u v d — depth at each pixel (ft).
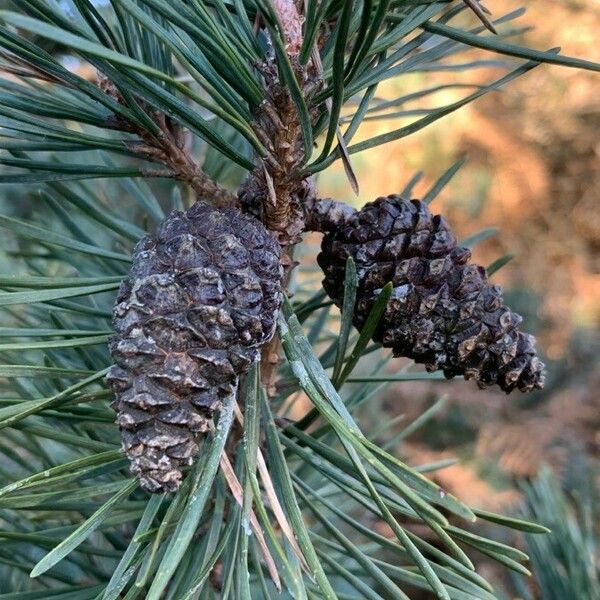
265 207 0.53
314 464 0.54
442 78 2.39
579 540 0.80
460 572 0.48
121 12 0.52
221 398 0.45
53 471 0.42
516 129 2.44
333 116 0.42
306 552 0.42
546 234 2.49
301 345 0.49
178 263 0.45
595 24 2.34
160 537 0.42
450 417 2.02
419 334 0.52
